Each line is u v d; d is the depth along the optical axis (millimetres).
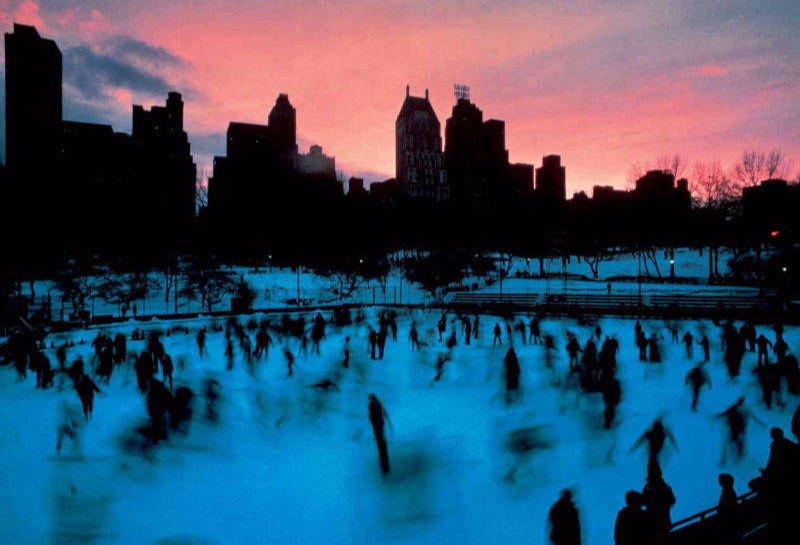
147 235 90312
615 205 106312
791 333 31469
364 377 20656
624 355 25422
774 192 64062
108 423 14430
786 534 6391
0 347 26500
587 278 75062
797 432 10055
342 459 11438
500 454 11469
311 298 68625
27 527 8320
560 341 31219
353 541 7812
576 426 13445
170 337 36344
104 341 25625
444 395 17422
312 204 110312
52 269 78500
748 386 17156
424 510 8867
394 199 166875
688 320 39969
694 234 74438
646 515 5957
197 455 11781
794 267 52531
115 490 9844
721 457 10961
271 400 16719
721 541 6320
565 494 6551
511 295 61094
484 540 7770
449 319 46594
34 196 95500
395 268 99500
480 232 108312
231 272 73938
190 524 8438
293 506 9102
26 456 11766
